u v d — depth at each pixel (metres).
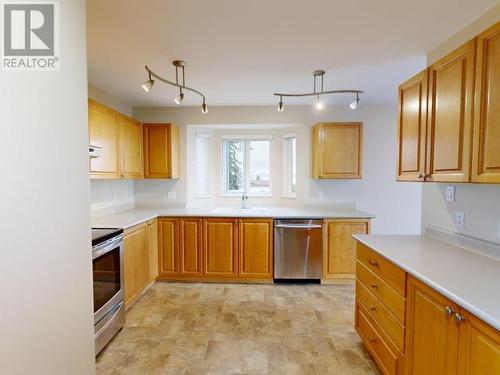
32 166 0.96
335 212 3.71
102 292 2.16
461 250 1.88
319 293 3.26
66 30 1.15
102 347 2.15
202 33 2.01
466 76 1.50
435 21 1.86
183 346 2.24
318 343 2.29
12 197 0.88
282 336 2.38
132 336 2.38
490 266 1.55
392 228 4.12
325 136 3.72
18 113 0.91
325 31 1.99
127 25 1.90
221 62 2.51
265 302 3.03
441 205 2.16
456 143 1.58
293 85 3.14
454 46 2.04
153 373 1.93
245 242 3.53
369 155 4.07
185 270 3.59
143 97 3.62
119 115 3.17
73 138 1.18
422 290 1.42
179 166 4.15
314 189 4.11
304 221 3.46
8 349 0.86
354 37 2.07
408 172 2.07
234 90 3.31
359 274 2.25
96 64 2.55
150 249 3.36
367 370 1.97
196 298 3.13
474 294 1.19
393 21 1.86
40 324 0.99
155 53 2.33
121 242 2.47
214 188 4.60
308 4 1.67
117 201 3.73
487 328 1.03
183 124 4.12
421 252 1.84
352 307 2.91
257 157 4.62
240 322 2.61
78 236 1.22
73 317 1.18
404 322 1.59
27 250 0.93
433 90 1.78
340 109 4.04
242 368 1.99
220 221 3.54
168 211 3.79
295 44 2.18
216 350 2.19
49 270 1.04
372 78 2.92
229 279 3.59
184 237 3.58
